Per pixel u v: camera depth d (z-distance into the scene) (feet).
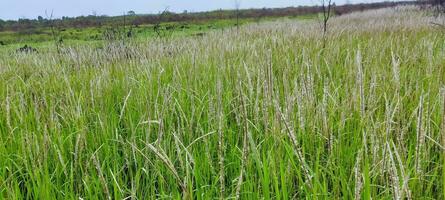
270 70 9.05
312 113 10.62
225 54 24.64
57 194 9.76
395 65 8.82
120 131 13.20
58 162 10.12
